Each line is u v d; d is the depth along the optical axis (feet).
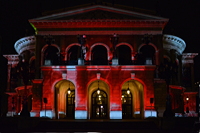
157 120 115.44
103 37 160.76
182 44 179.73
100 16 160.15
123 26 161.07
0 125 112.16
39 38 162.09
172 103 172.65
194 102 197.36
